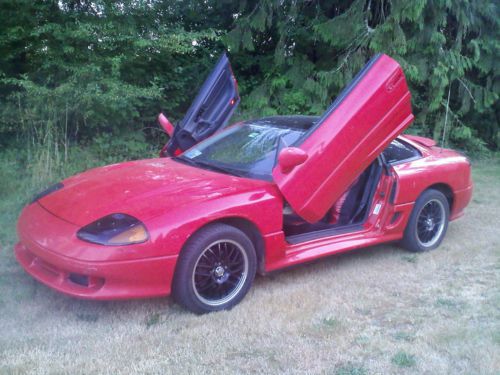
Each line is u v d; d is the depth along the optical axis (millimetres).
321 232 4676
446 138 11344
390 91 4641
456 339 3598
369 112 4527
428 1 9727
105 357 3244
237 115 10023
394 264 5113
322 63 10719
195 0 9891
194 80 9789
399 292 4441
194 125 5539
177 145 5590
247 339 3535
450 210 5809
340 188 4492
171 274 3650
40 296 4039
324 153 4312
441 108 11219
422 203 5328
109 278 3492
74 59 7738
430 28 9984
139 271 3539
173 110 9742
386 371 3201
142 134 8891
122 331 3592
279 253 4215
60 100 7332
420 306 4176
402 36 9281
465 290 4512
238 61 10680
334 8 10672
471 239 5984
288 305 4078
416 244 5395
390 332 3721
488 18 10719
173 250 3613
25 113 7387
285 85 10609
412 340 3600
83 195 4055
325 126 4383
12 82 7004
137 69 8773
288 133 4898
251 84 10680
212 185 4113
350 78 9789
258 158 4664
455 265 5145
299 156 4059
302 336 3615
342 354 3385
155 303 4031
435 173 5414
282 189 4168
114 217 3664
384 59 4676
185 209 3730
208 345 3434
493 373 3176
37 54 7848
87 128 8352
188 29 10258
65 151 7434
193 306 3811
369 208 5004
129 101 8203
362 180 5098
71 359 3203
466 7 10242
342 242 4699
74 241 3562
